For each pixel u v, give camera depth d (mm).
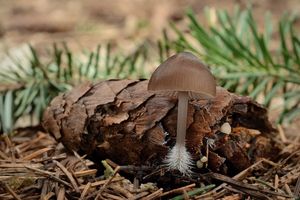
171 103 291
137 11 805
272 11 744
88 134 302
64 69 371
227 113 298
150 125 290
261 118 308
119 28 739
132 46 627
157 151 290
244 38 408
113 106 298
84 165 301
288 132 373
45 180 290
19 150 334
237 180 292
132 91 298
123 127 293
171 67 273
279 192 292
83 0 878
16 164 304
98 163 309
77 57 405
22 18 754
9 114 357
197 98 292
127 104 294
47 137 352
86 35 703
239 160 299
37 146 342
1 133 361
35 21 737
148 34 690
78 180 292
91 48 630
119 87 300
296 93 368
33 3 845
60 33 720
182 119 284
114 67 390
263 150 311
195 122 289
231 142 296
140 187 290
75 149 309
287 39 614
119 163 301
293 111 370
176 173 292
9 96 363
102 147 299
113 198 285
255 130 307
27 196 286
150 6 820
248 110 305
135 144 292
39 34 713
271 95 366
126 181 291
